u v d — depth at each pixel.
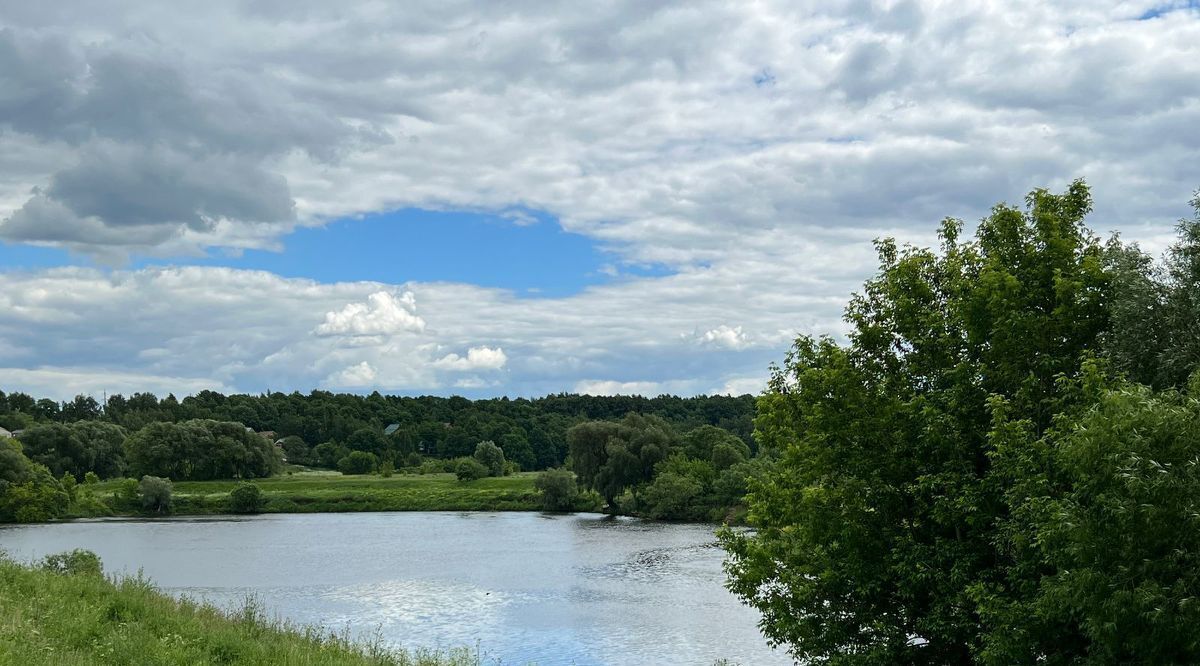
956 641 19.77
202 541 87.25
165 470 153.75
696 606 48.94
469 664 31.72
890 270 23.05
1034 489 16.44
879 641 20.44
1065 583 14.22
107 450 158.38
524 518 115.31
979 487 18.67
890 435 21.38
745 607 48.50
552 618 45.81
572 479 130.25
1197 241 18.47
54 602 18.06
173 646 16.39
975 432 19.70
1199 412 13.23
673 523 105.00
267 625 22.17
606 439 123.94
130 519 118.62
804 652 22.33
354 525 106.69
